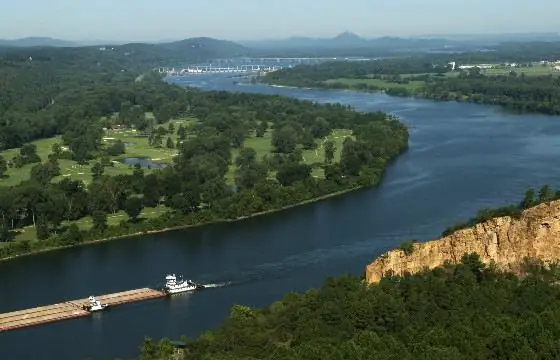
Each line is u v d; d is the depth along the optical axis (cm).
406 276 14675
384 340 11775
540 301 12912
